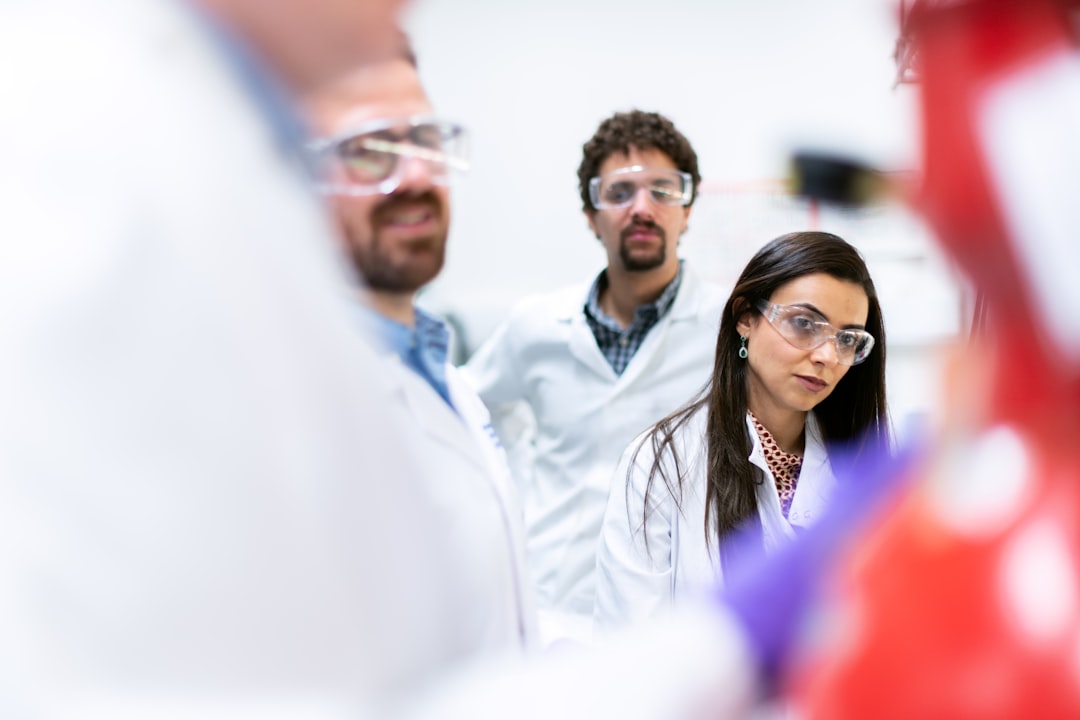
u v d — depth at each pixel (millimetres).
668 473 1315
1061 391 301
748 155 2307
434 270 763
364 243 717
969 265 304
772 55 2270
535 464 2070
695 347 1928
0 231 359
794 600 381
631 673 349
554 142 2746
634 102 2627
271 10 402
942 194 295
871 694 307
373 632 383
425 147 701
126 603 343
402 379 749
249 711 348
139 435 348
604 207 1879
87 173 365
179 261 360
